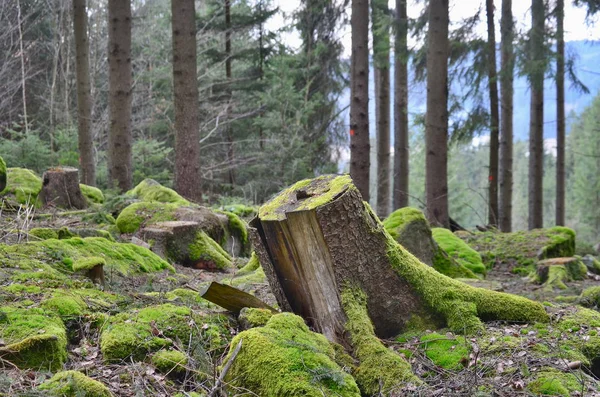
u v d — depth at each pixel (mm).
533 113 16562
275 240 3809
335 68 20953
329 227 3652
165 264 6703
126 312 3955
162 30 20844
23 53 19797
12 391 2719
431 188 11500
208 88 20531
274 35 20047
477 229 12953
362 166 11914
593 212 33375
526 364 3379
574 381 3160
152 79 19781
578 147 38375
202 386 3145
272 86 19047
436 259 7117
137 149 15773
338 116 21281
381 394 3115
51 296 3967
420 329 3934
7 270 4523
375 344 3510
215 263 7605
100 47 22047
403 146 18688
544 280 7570
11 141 13859
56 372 3109
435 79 11391
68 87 20984
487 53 14633
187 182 11984
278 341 3223
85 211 9094
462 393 2998
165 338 3621
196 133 12055
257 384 3021
